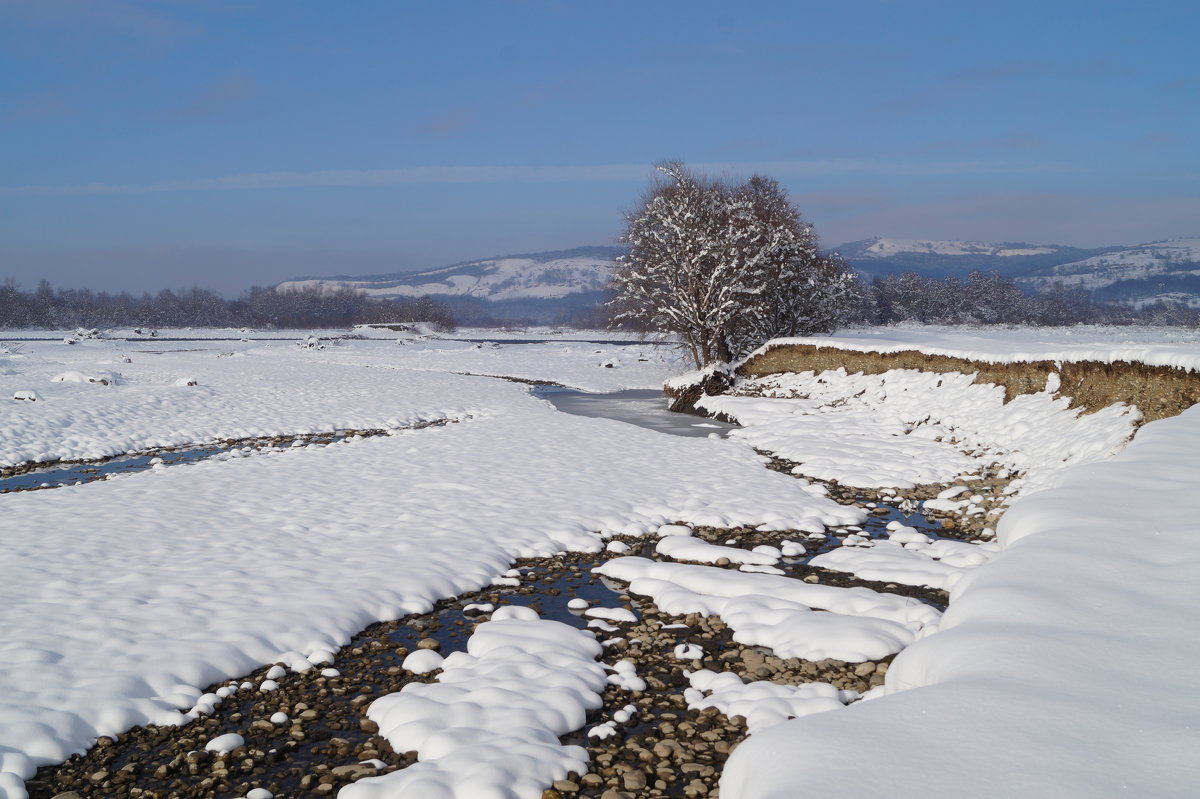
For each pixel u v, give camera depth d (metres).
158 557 10.20
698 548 11.12
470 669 7.29
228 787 5.65
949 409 20.42
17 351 55.59
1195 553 6.64
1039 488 13.09
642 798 5.41
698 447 19.83
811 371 29.86
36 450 19.09
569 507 13.32
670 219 33.03
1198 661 4.91
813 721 4.62
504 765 5.49
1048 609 5.83
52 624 7.88
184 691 6.80
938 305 112.50
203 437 21.86
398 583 9.42
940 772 3.89
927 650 5.61
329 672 7.36
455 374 42.56
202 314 163.00
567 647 7.88
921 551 10.89
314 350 64.19
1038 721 4.29
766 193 39.44
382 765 5.78
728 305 32.38
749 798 4.12
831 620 8.09
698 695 6.85
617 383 40.88
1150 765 3.81
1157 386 13.65
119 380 31.72
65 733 6.05
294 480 15.33
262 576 9.51
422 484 15.01
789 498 14.10
